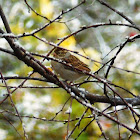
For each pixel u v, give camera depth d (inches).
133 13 502.9
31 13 440.5
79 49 411.5
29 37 429.4
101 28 483.8
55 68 311.4
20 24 440.5
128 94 422.0
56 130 397.4
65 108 408.5
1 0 465.4
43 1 434.3
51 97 418.6
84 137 385.1
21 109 402.9
